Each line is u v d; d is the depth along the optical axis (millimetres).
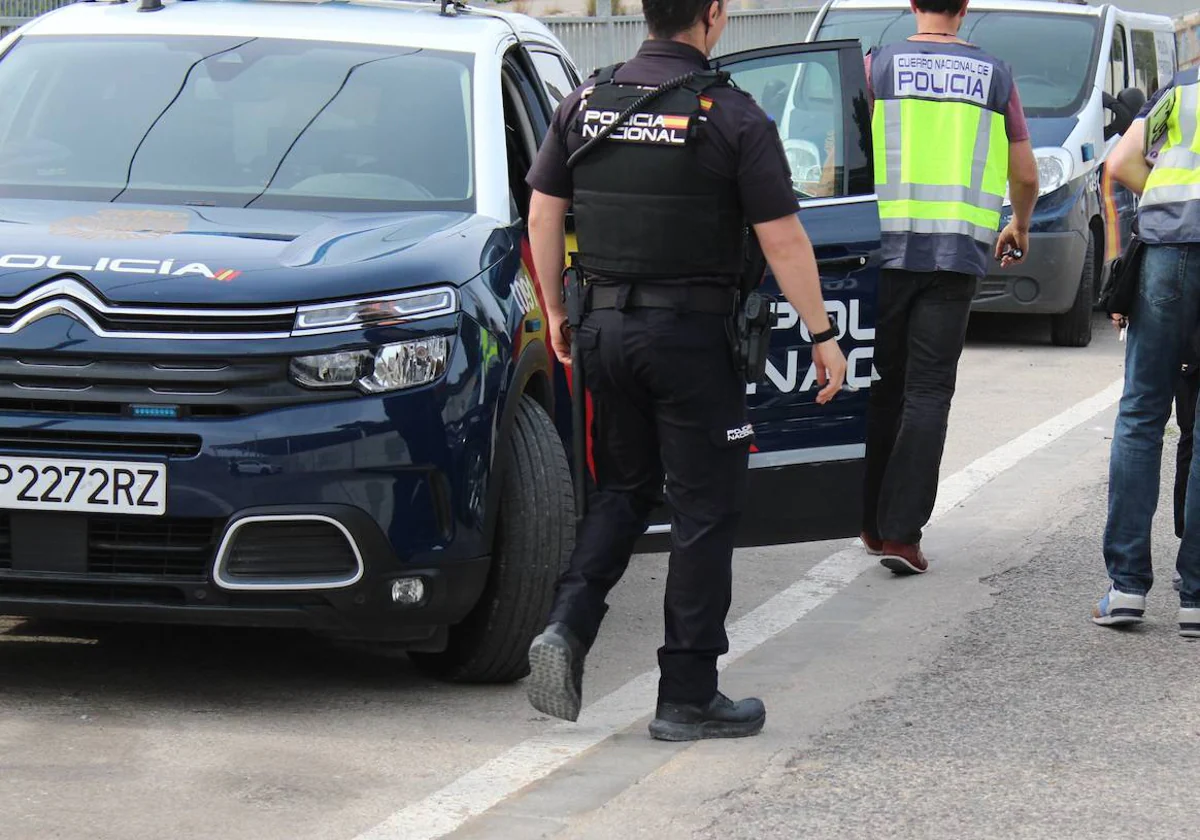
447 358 5594
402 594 5570
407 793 5047
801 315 5289
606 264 5234
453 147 6781
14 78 7168
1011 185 7977
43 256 5555
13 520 5469
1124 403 6828
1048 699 6000
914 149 7695
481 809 4926
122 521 5426
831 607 7332
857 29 14969
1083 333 15227
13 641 6508
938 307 7703
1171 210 6602
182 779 5102
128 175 6613
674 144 5102
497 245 6207
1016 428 11320
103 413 5402
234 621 5484
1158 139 6695
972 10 16344
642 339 5207
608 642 6844
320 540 5473
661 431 5359
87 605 5477
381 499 5465
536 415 6066
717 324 5234
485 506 5676
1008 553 8219
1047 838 4723
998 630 6910
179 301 5391
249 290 5426
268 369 5402
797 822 4816
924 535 8609
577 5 28203
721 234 5176
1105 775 5230
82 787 5000
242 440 5352
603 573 5379
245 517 5359
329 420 5402
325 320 5438
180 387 5387
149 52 7246
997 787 5113
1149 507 6824
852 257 7133
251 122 6863
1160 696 6039
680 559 5465
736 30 30250
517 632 5969
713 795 5016
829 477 7215
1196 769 5297
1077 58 15758
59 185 6547
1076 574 7816
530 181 5449
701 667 5547
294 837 4684
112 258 5562
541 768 5293
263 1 7855
